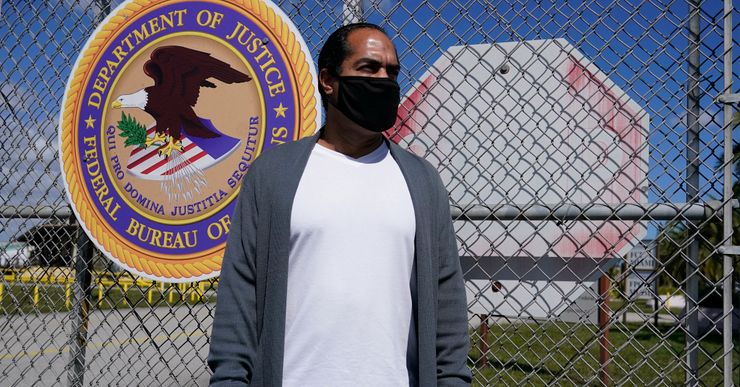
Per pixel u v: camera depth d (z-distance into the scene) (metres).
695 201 2.15
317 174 1.59
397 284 1.53
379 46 1.64
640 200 2.24
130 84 2.66
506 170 2.39
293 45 2.48
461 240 2.42
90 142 2.69
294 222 1.52
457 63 2.47
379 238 1.52
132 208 2.61
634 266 2.27
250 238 1.57
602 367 2.33
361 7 2.51
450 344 1.60
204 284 2.97
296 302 1.50
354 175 1.60
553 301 2.36
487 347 2.51
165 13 2.65
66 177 2.70
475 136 2.45
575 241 2.30
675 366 2.20
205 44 2.59
